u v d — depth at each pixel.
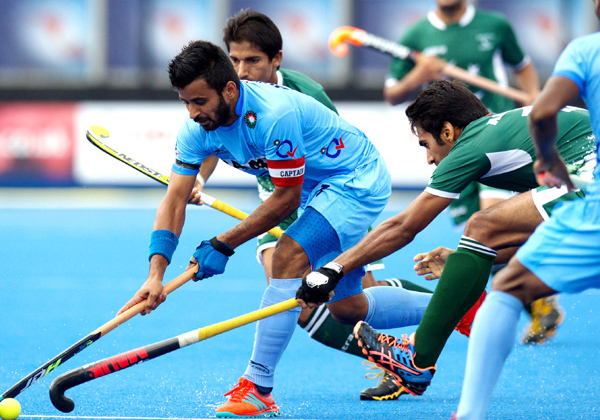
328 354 20.31
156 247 14.05
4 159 53.91
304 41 55.16
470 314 15.65
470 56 27.81
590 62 10.44
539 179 11.10
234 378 17.41
